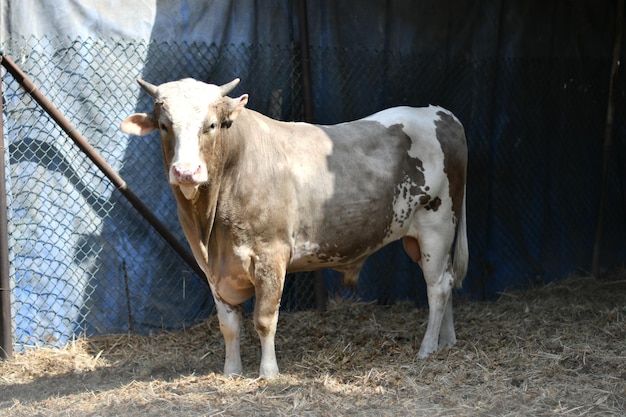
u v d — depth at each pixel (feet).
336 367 20.03
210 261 18.81
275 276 18.67
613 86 30.55
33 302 22.47
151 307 24.02
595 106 30.96
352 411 16.62
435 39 27.45
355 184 19.95
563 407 16.55
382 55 26.73
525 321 24.44
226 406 16.96
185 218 18.48
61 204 22.65
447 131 21.66
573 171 30.63
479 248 28.45
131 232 23.67
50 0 22.34
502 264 29.19
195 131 16.60
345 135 20.43
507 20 28.71
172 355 22.07
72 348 22.33
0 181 21.18
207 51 24.22
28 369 20.90
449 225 21.74
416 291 27.66
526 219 29.60
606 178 30.73
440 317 21.49
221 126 17.46
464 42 27.89
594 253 31.01
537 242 29.96
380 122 21.04
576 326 23.24
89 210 23.04
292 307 25.94
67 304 22.88
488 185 28.53
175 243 23.36
